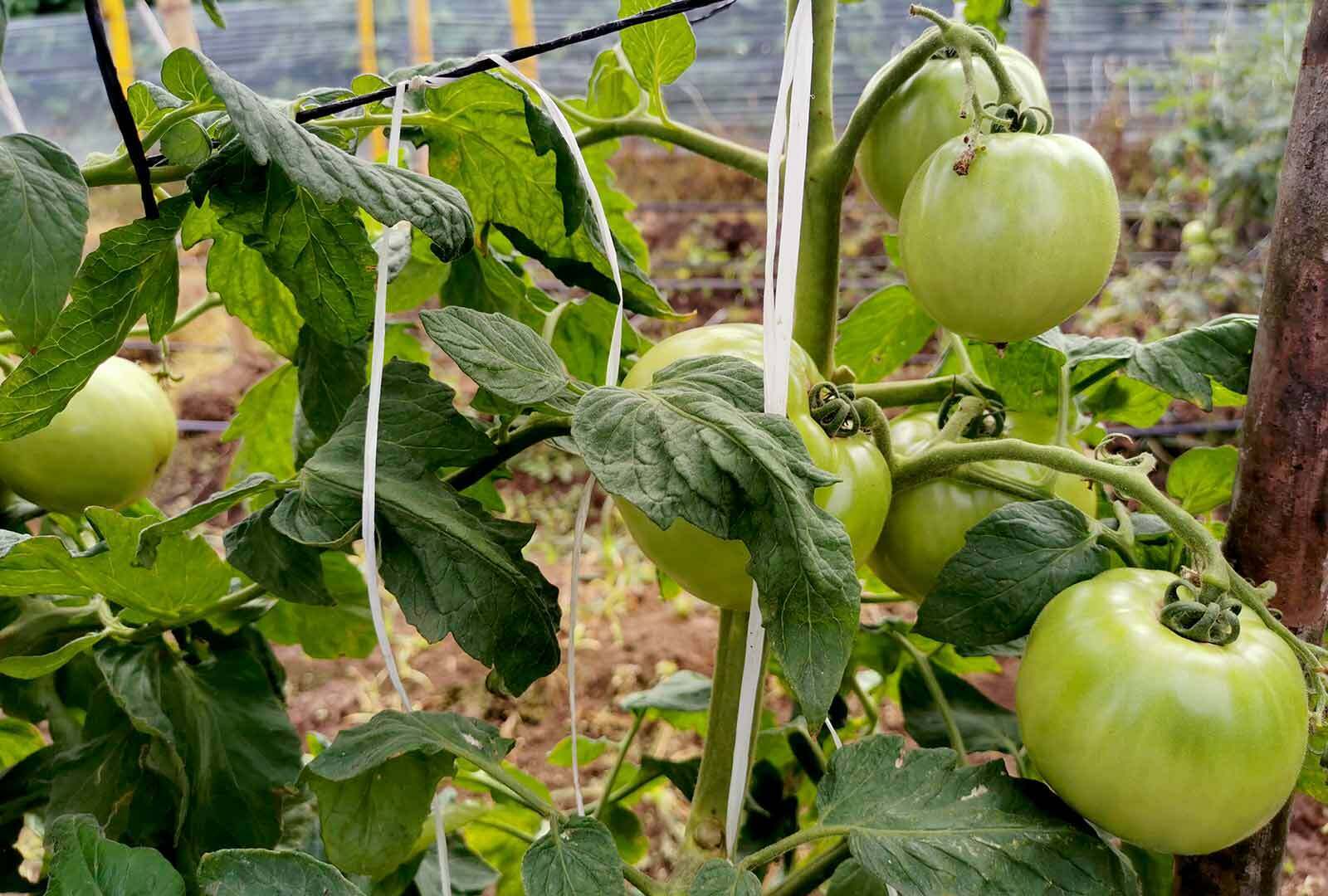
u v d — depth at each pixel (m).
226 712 0.85
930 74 0.70
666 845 1.87
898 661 1.07
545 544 3.09
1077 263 0.61
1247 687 0.54
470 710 2.22
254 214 0.62
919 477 0.71
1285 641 0.59
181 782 0.82
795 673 0.50
